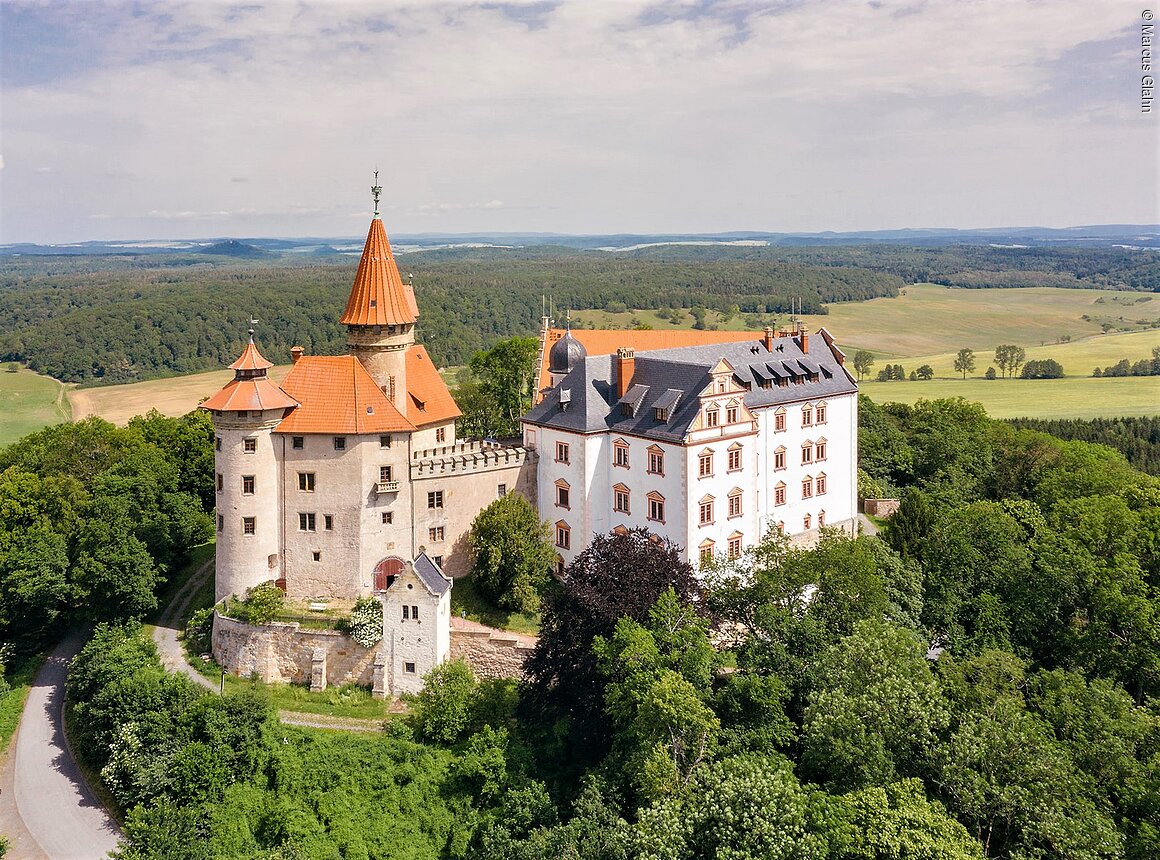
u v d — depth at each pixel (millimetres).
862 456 128375
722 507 85562
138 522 95250
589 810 59281
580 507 90500
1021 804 53188
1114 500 88875
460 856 64875
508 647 80250
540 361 119500
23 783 76125
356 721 76688
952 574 85125
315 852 64500
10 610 94812
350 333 88000
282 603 83625
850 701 58500
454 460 89562
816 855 48906
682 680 61938
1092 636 76188
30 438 131625
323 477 84812
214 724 71562
